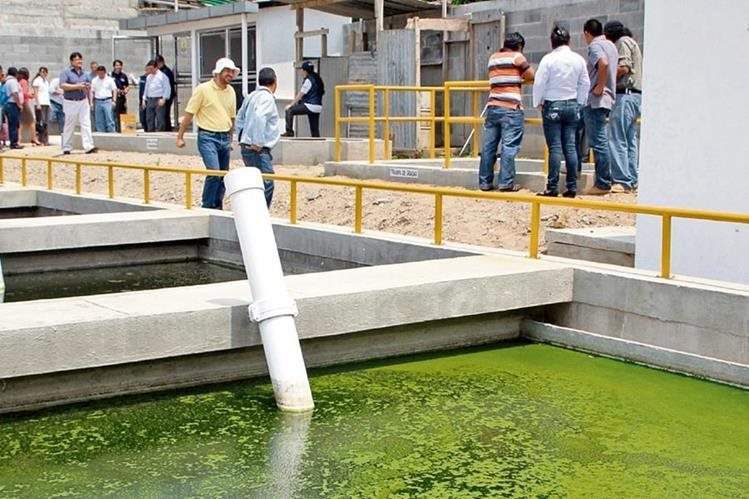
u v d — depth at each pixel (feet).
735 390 22.47
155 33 76.95
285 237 35.60
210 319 21.59
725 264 25.55
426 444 19.24
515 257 27.96
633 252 28.25
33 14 94.38
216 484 17.28
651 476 17.78
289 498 16.74
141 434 19.60
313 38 70.03
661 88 26.66
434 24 55.42
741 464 18.34
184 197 47.55
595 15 50.44
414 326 25.20
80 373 21.03
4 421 20.15
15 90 65.57
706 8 25.48
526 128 54.29
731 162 25.26
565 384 22.97
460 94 57.67
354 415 20.84
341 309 23.20
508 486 17.31
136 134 64.08
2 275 34.55
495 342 26.71
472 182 39.32
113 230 38.40
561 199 26.71
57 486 17.15
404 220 36.70
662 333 24.06
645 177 27.25
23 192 49.42
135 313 20.90
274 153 51.08
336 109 47.44
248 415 20.75
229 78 40.52
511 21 54.60
